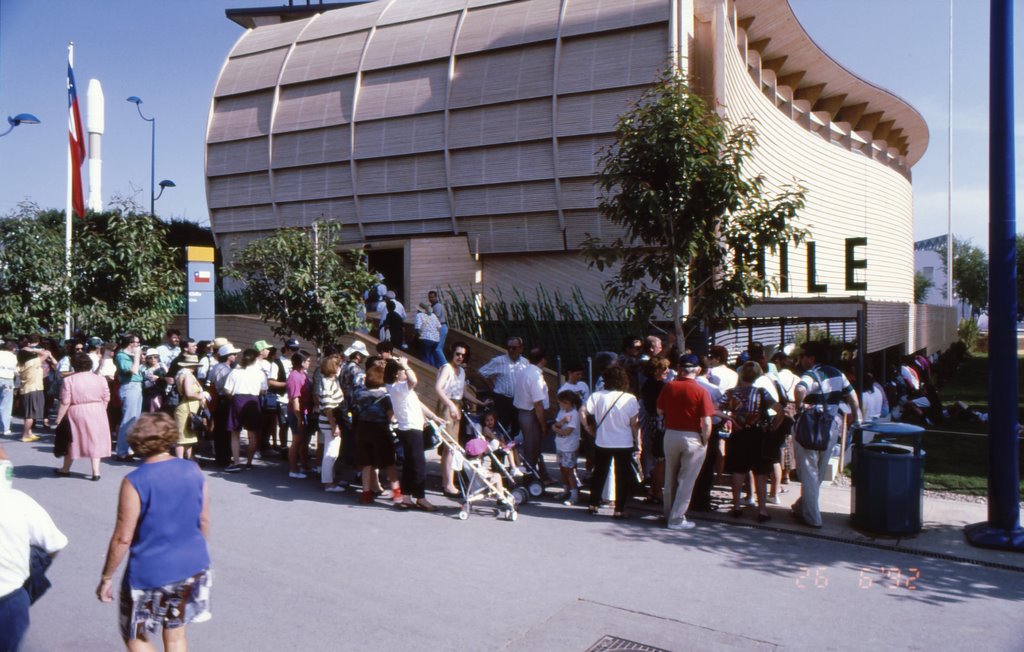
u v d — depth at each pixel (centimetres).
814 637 484
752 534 727
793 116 2802
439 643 469
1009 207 693
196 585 379
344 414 913
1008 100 695
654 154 930
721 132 957
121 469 995
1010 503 682
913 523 711
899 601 548
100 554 638
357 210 2305
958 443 1319
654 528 745
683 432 737
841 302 1181
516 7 2080
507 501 777
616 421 781
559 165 1948
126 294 1554
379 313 1655
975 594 564
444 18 2208
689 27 1869
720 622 506
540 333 1694
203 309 1541
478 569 613
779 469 851
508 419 1018
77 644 464
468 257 2145
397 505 821
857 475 733
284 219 2480
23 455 1102
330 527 739
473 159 2086
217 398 1036
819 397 741
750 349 941
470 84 2081
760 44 2584
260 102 2512
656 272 978
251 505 827
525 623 501
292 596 547
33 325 1580
